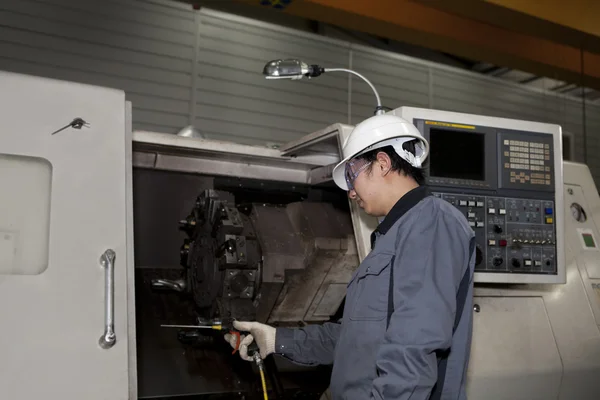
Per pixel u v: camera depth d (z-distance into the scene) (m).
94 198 1.36
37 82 1.38
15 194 1.33
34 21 4.12
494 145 1.88
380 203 1.45
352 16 4.61
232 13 5.26
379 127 1.46
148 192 2.14
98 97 1.44
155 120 4.49
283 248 1.95
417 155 1.53
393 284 1.29
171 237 2.15
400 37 4.98
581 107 6.85
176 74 4.61
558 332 2.15
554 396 2.10
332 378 1.43
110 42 4.38
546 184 1.94
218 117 4.74
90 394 1.22
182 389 1.77
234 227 1.79
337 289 2.10
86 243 1.32
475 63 7.42
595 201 2.62
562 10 4.43
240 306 1.79
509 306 2.10
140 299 2.01
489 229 1.84
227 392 1.82
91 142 1.40
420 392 1.16
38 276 1.26
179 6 4.67
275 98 5.00
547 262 1.92
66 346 1.23
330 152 2.01
